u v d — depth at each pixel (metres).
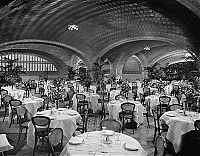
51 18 15.96
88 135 4.90
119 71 27.00
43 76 27.58
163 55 28.44
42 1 12.42
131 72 29.08
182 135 6.32
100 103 12.29
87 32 20.30
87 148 4.18
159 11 12.47
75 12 16.02
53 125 6.53
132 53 25.69
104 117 10.99
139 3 12.97
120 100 10.16
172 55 28.91
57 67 27.08
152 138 7.90
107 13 16.67
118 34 20.59
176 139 6.41
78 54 22.86
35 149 6.18
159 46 26.16
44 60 27.67
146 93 14.34
